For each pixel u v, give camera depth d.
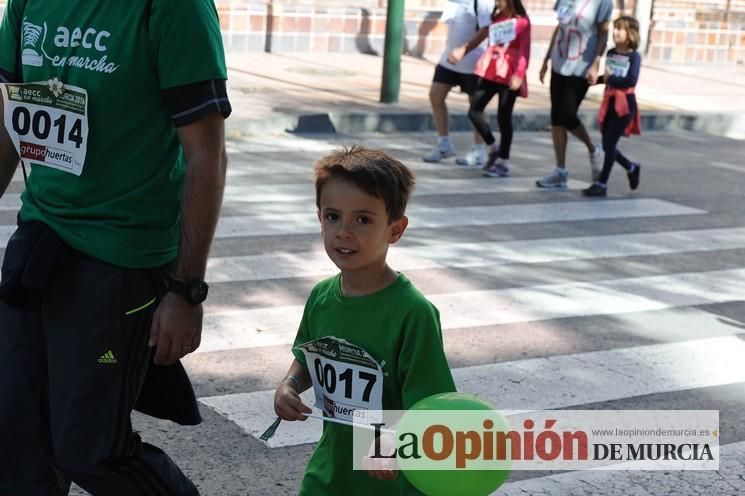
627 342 6.18
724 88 18.56
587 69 10.05
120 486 3.24
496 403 5.21
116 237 3.19
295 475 4.37
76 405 3.18
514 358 5.81
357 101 13.73
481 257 7.78
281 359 5.54
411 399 2.96
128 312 3.21
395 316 2.98
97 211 3.20
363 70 16.59
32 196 3.30
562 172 10.36
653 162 12.43
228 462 4.44
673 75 19.64
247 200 8.86
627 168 10.41
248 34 17.31
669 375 5.71
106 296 3.18
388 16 13.56
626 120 10.13
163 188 3.24
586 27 9.98
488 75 10.45
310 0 18.33
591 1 9.92
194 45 3.12
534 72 18.12
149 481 3.26
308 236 7.89
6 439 3.30
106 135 3.18
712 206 10.19
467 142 12.69
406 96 14.49
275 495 4.20
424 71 17.14
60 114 3.22
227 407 4.93
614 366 5.79
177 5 3.10
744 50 22.12
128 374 3.23
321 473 3.15
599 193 10.22
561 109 10.15
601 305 6.86
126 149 3.20
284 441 4.64
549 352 5.93
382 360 3.00
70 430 3.19
